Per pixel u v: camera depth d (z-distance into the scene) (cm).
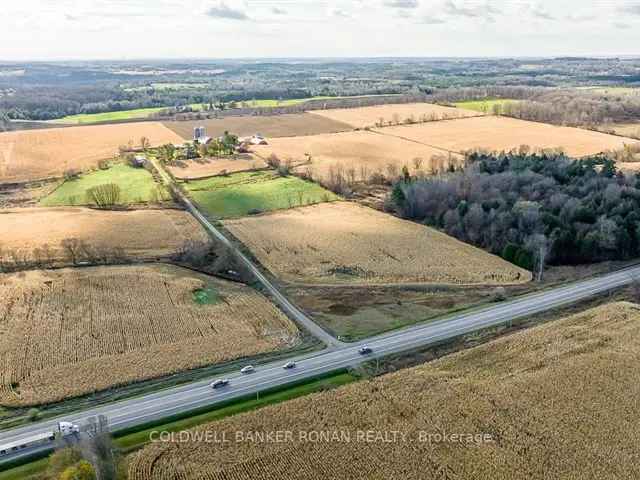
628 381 6222
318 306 8362
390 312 8162
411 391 6112
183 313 7981
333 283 9131
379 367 6731
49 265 9512
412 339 7388
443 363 6662
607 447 5275
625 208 10856
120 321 7706
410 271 9525
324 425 5591
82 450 4881
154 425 5678
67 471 4600
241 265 9594
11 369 6575
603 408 5803
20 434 5531
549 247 9788
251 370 6612
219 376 6538
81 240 10519
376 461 5109
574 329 7394
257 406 6009
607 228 9988
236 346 7169
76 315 7838
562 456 5169
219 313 8044
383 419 5669
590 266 9988
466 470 5003
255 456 5181
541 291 8850
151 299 8362
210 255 10106
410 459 5131
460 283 9138
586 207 10812
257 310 8169
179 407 5962
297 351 7094
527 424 5578
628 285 9069
